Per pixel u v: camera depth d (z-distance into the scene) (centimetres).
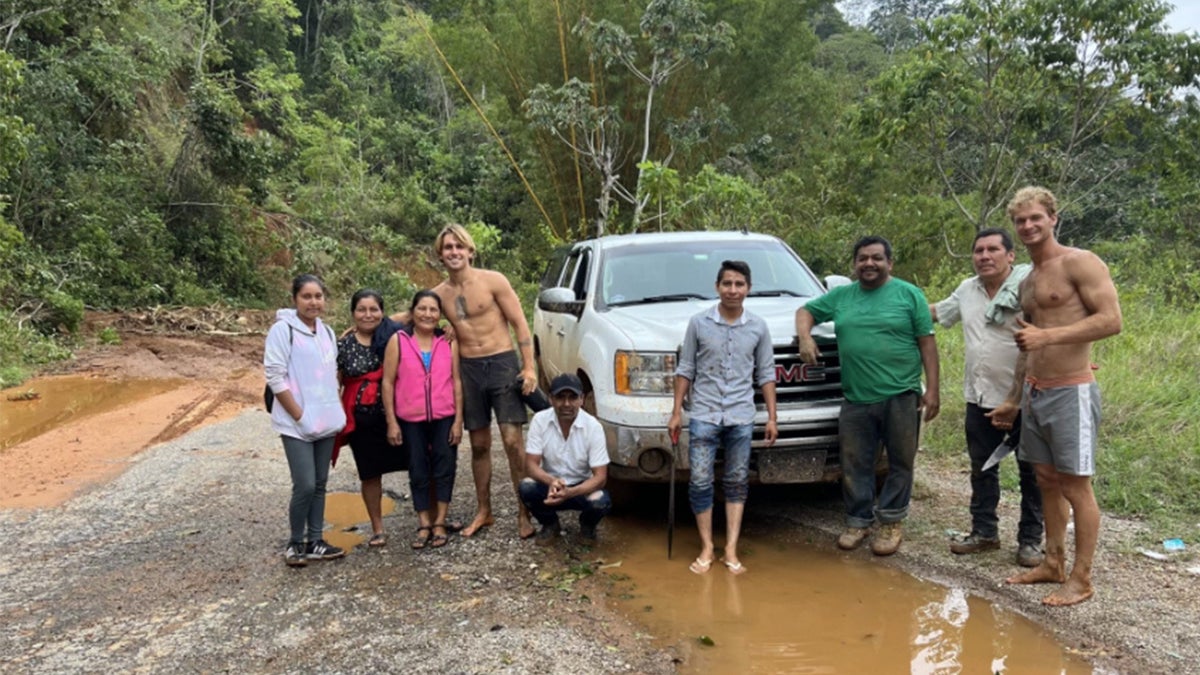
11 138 1215
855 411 440
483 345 481
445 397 469
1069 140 1370
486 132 3462
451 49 2147
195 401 952
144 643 358
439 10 2289
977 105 1273
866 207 1828
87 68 1794
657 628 363
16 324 1235
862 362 434
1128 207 1620
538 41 1939
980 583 404
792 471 463
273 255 2336
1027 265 419
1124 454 549
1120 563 416
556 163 2078
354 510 553
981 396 429
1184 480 510
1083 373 365
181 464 669
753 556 450
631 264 601
